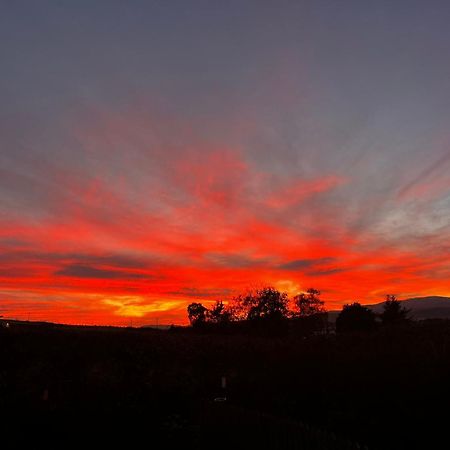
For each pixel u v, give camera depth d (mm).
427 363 11633
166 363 24078
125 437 14727
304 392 13836
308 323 54594
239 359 22578
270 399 14508
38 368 23578
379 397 11383
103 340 26344
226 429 10977
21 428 16156
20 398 20562
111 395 20844
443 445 8492
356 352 14273
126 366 23953
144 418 17047
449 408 9641
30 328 28172
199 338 27266
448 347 12531
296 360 16016
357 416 10766
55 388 21781
